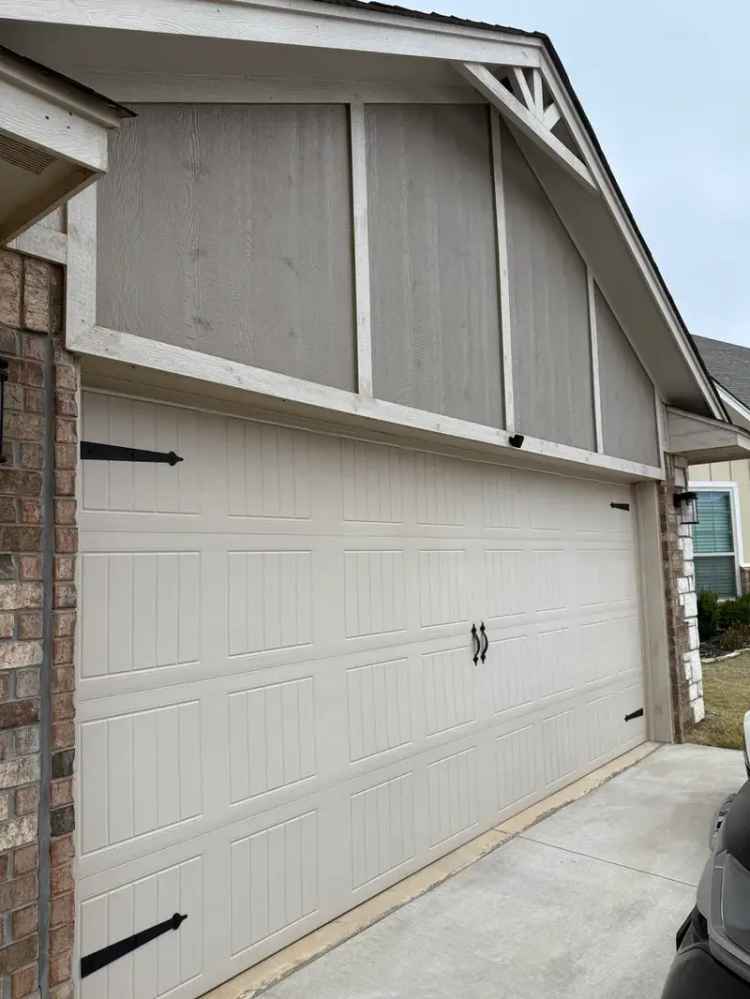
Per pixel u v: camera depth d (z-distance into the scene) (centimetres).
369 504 385
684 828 443
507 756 473
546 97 439
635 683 640
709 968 176
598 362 566
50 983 213
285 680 328
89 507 259
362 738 365
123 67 257
